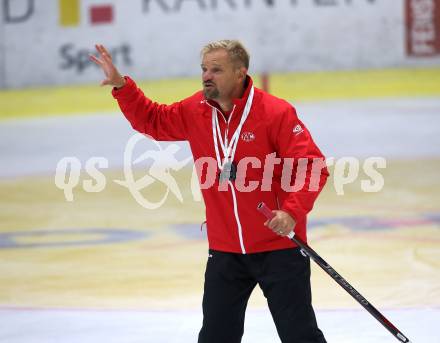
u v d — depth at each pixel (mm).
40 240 19844
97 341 12281
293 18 39062
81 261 17797
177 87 38406
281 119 8883
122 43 39250
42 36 39156
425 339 12008
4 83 39500
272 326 12781
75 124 35125
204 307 9461
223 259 9367
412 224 20266
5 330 12992
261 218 9078
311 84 38781
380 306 13922
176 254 18219
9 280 16375
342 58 39219
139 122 9586
